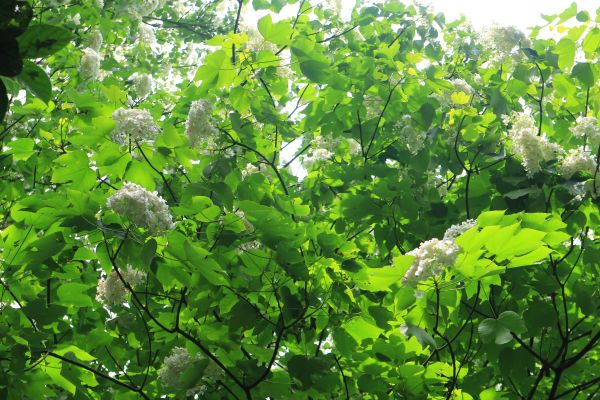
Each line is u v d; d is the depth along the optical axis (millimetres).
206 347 3977
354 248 4246
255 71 4660
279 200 4570
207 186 4242
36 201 3467
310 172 5777
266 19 4277
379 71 5430
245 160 5172
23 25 1068
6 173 5371
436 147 5492
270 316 4227
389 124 5664
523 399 4496
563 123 5703
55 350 3891
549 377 4871
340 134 5766
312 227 4332
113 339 4777
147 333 4301
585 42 4758
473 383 4453
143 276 4070
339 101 5535
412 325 3586
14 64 1066
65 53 6125
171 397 4492
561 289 4723
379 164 5492
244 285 4000
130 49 9430
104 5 6953
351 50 6266
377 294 4496
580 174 4559
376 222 5121
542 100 5691
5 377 3520
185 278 3547
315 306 4137
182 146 4297
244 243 4074
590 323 4820
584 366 4918
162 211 3250
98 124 3871
